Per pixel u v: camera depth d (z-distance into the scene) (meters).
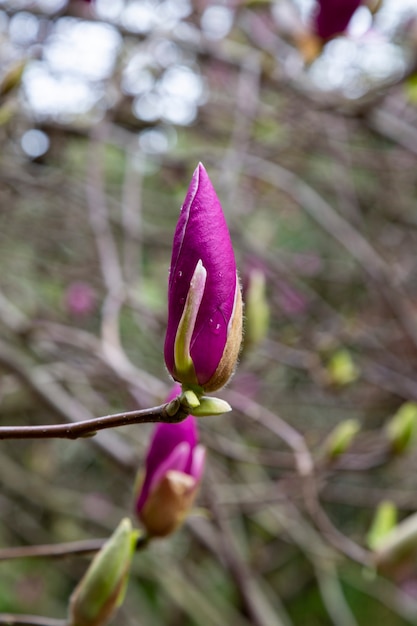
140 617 1.40
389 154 1.31
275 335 1.18
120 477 1.36
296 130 1.21
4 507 1.41
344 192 1.27
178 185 1.26
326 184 1.33
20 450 1.50
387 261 1.37
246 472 1.15
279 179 1.22
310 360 1.04
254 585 0.83
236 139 1.01
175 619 1.38
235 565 0.71
